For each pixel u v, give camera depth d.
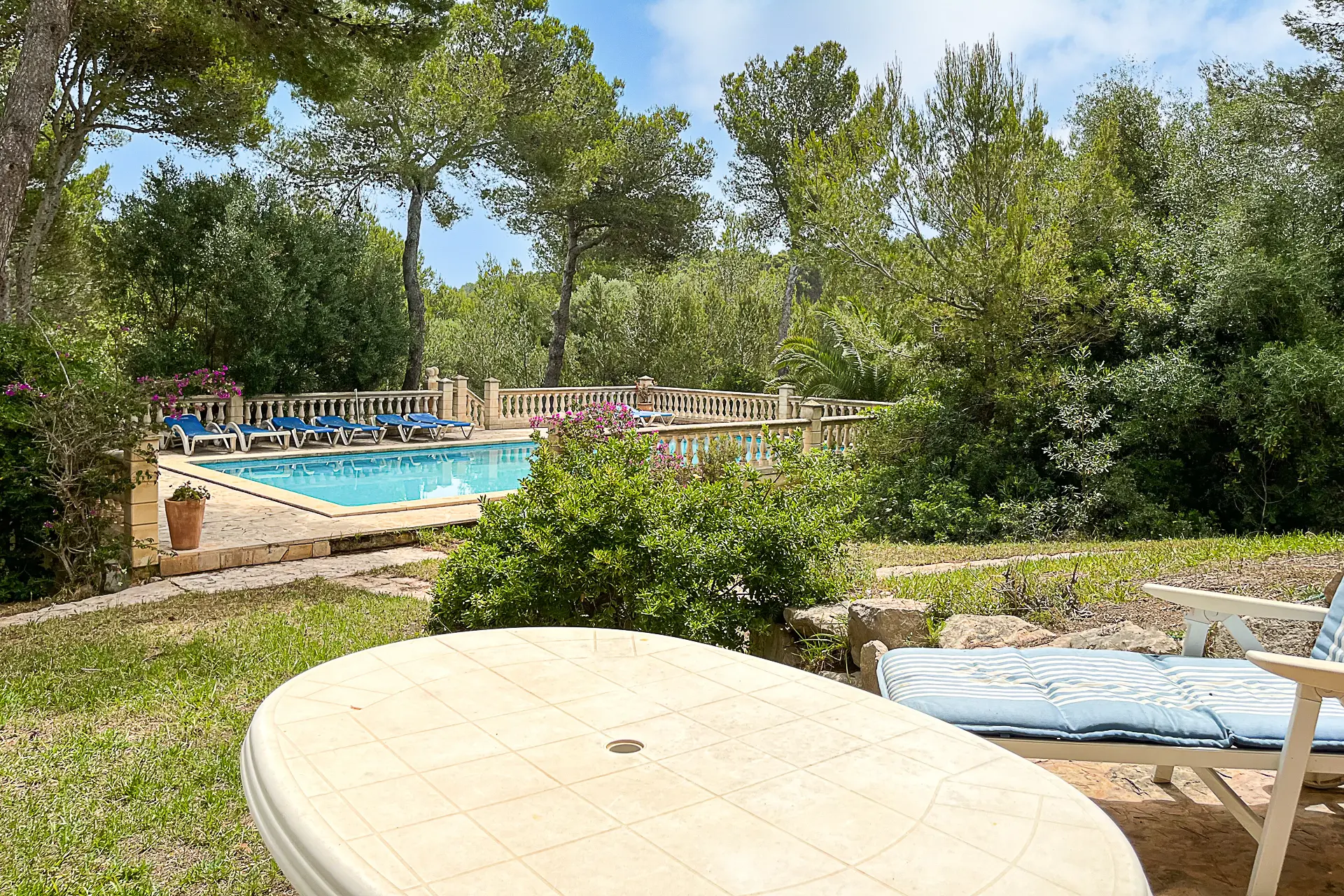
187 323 18.44
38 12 9.61
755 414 20.97
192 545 8.18
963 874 1.34
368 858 1.38
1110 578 6.17
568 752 1.81
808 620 4.73
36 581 7.28
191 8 12.01
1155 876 2.43
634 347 29.06
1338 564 6.36
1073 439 11.33
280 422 17.94
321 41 11.61
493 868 1.35
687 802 1.58
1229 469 11.24
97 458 7.41
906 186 12.28
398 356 21.52
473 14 21.75
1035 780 1.69
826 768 1.74
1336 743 2.15
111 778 3.51
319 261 19.55
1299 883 2.38
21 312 15.79
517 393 22.25
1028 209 11.59
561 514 4.95
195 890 2.73
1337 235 12.05
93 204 20.47
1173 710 2.34
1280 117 14.12
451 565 5.32
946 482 11.60
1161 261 12.12
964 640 4.24
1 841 3.01
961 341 12.20
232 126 17.53
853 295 17.62
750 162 27.30
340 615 6.22
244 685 4.66
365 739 1.87
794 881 1.31
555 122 22.45
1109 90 17.11
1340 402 9.96
